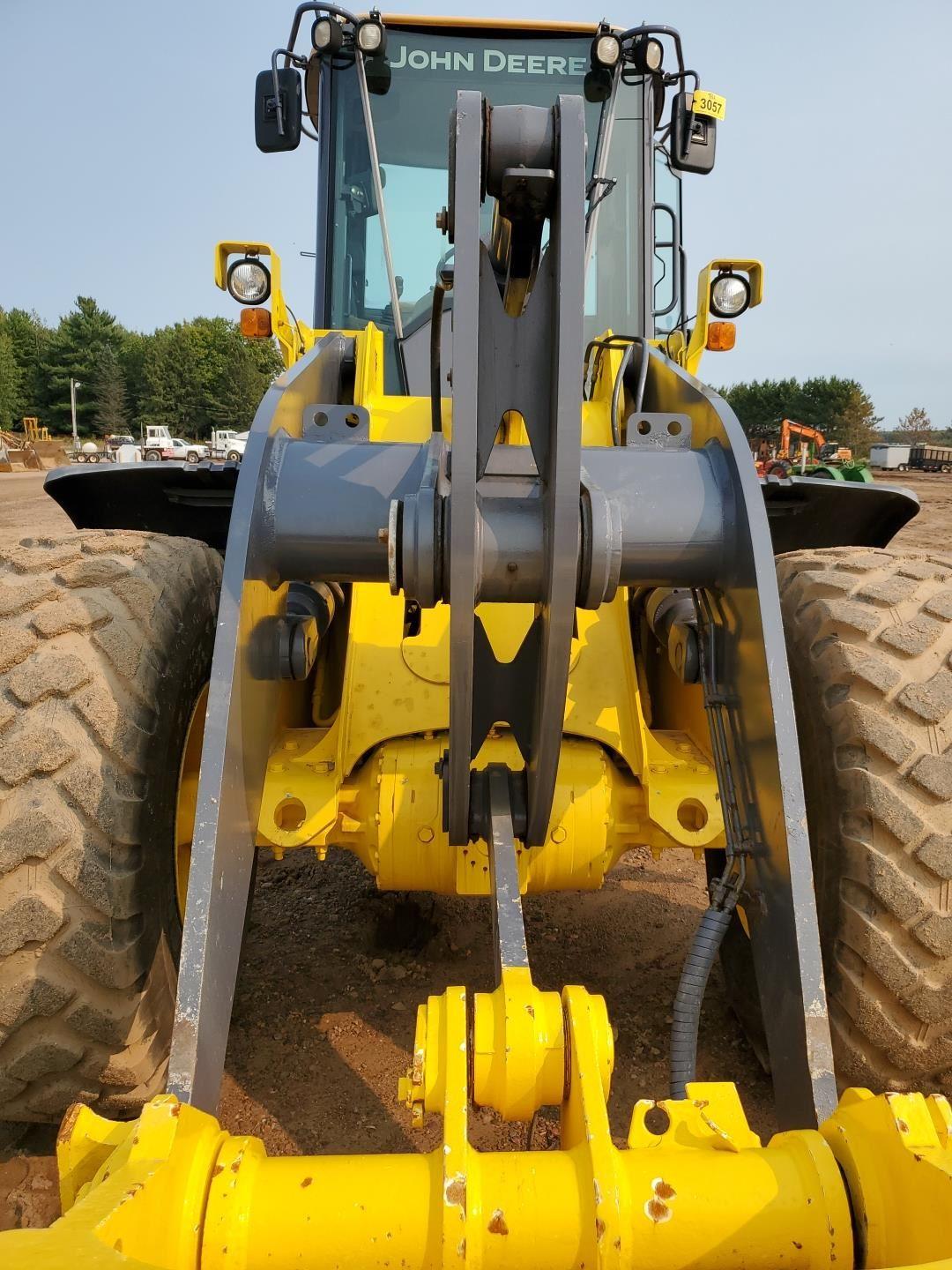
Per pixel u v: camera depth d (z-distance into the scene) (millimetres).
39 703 1569
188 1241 947
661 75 3467
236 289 2771
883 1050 1600
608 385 2619
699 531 1581
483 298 1269
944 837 1534
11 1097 1634
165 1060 1767
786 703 1420
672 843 1920
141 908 1642
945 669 1661
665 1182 994
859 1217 1000
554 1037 1126
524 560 1321
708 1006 2535
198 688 2025
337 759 1914
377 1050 2318
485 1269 959
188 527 2803
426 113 3543
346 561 1605
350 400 2752
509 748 1942
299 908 3111
